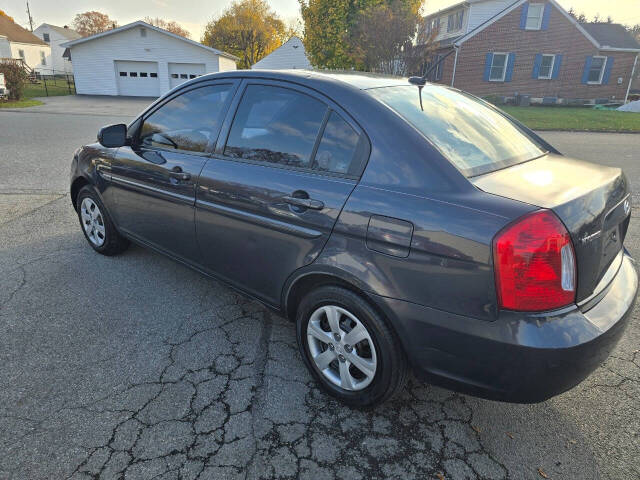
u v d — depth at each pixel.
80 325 2.95
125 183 3.38
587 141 12.41
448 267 1.76
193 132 2.94
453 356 1.84
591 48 24.38
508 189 1.84
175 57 29.67
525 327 1.65
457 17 26.67
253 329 2.99
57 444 2.00
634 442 2.10
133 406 2.25
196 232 2.89
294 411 2.26
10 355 2.61
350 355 2.20
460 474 1.92
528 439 2.12
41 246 4.24
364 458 1.99
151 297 3.35
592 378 2.55
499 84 24.61
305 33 24.67
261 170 2.45
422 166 1.93
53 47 54.97
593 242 1.79
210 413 2.22
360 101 2.20
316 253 2.18
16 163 8.01
